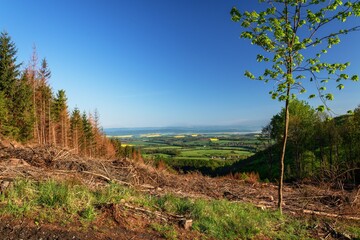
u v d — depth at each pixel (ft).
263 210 30.42
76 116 214.90
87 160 38.70
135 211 23.21
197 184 41.63
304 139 122.21
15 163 29.91
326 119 27.09
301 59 26.84
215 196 35.60
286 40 26.86
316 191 40.47
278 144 135.03
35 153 35.68
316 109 26.37
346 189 45.37
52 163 33.53
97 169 35.22
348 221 30.17
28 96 138.00
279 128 129.29
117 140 282.36
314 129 119.34
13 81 131.03
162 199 27.02
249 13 26.45
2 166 27.09
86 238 18.12
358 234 26.40
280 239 23.94
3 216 18.62
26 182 22.98
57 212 20.20
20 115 133.69
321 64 25.54
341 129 106.93
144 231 20.72
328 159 109.29
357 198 35.27
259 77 27.27
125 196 25.40
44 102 164.66
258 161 175.63
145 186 33.73
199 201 27.22
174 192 32.96
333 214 31.30
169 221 23.18
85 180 29.48
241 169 173.47
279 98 27.14
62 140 169.07
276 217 28.32
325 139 113.60
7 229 17.47
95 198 23.67
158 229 21.21
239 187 44.39
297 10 26.68
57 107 180.75
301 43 25.93
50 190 22.25
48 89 171.22
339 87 25.20
